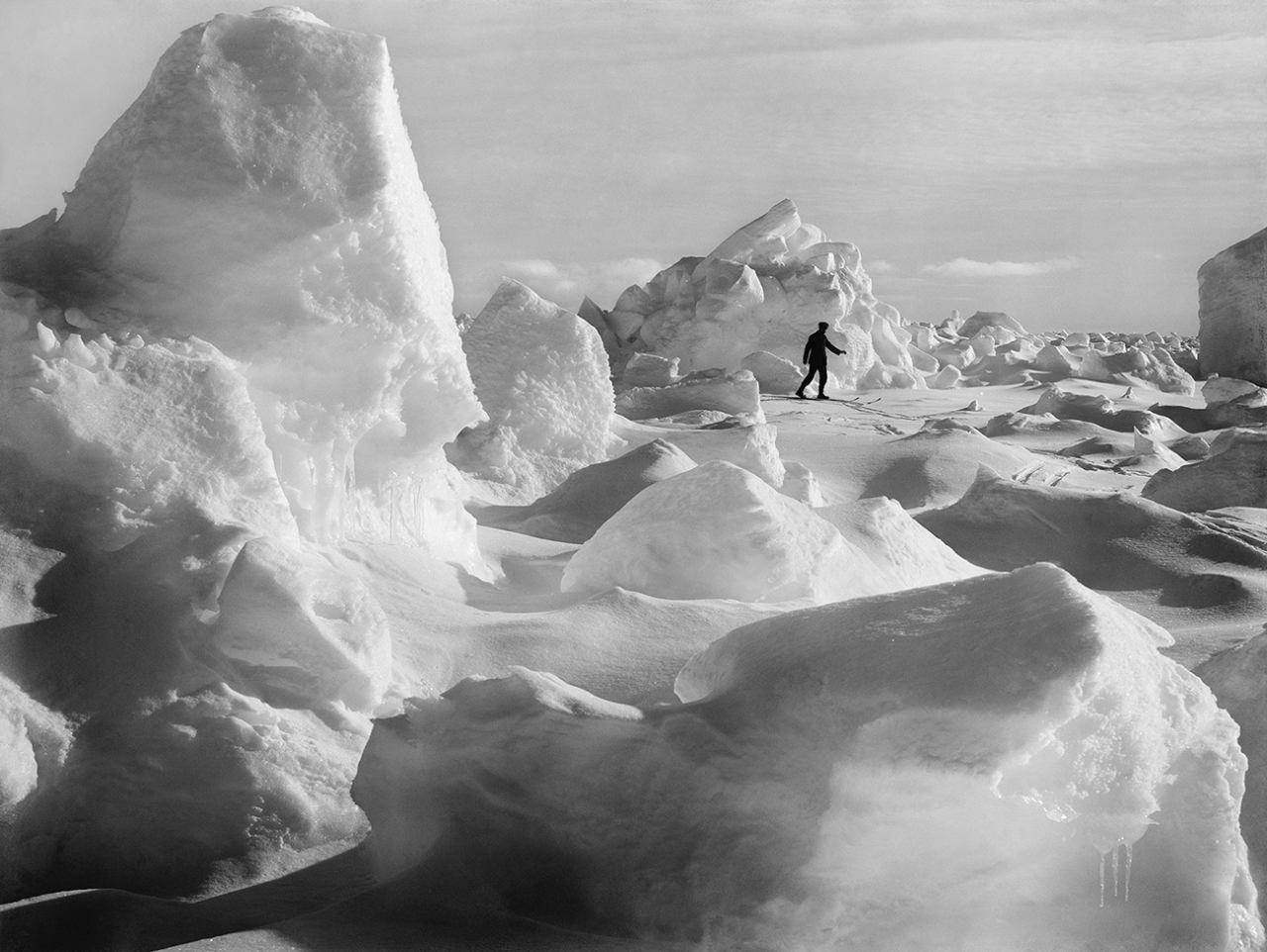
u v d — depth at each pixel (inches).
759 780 141.9
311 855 162.9
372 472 248.2
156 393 193.3
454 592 240.2
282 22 219.9
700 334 1007.0
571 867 145.3
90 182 225.5
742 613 227.6
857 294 1070.4
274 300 215.2
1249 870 149.8
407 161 238.4
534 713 146.9
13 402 185.3
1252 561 334.3
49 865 158.1
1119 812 134.3
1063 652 131.2
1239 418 775.7
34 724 162.2
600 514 376.2
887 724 135.2
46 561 176.9
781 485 448.5
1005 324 1528.1
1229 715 152.7
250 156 212.7
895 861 136.3
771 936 138.1
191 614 175.9
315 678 177.6
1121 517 359.9
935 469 526.6
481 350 458.9
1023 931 136.2
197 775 164.1
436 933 137.3
